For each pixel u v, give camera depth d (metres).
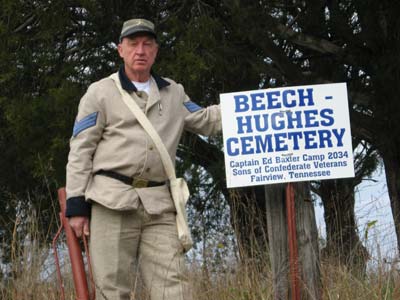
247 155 4.57
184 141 11.86
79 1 9.86
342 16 9.84
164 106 4.39
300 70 10.15
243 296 5.36
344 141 4.59
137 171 4.25
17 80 10.34
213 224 10.29
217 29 9.80
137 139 4.26
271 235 4.95
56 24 10.14
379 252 5.62
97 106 4.29
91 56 10.77
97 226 4.26
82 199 4.27
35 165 9.83
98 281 4.24
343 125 4.59
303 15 10.12
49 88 10.24
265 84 11.73
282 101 4.59
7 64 10.04
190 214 10.90
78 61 10.55
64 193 4.46
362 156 11.97
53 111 9.84
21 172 10.84
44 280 5.53
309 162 4.58
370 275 5.60
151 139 4.28
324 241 6.07
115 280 4.25
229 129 4.57
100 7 10.33
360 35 9.68
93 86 4.35
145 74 4.37
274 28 9.57
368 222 5.86
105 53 10.77
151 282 4.29
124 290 4.29
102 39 10.63
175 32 9.90
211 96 10.85
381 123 9.51
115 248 4.24
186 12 10.55
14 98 10.10
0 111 10.86
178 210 4.32
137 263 4.37
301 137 4.58
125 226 4.26
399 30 9.34
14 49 10.28
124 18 10.45
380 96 9.45
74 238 4.32
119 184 4.25
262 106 4.59
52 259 5.64
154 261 4.29
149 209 4.24
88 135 4.27
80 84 10.51
